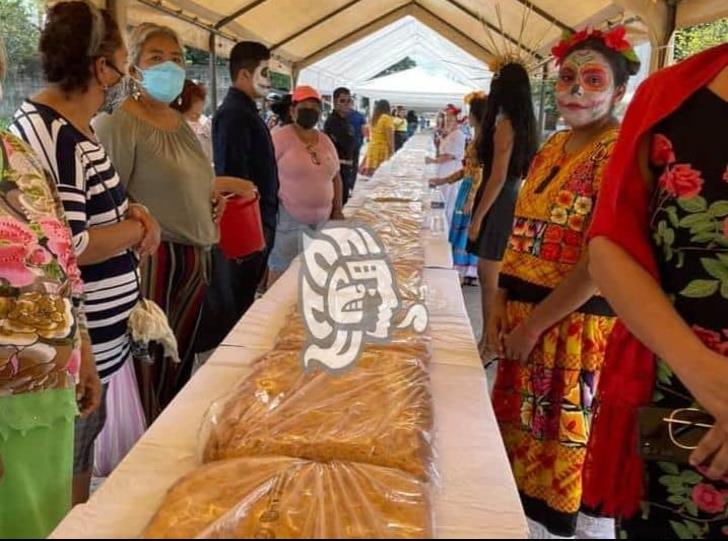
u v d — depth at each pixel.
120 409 1.77
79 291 1.38
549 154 1.72
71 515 0.75
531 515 1.78
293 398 0.97
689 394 0.93
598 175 1.53
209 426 0.90
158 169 2.09
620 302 0.87
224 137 3.00
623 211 0.91
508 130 3.37
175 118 2.21
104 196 1.57
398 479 0.76
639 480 0.99
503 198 3.52
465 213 5.22
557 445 1.68
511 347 1.66
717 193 0.84
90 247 1.50
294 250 3.74
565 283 1.50
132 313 1.70
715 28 3.30
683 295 0.89
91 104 1.55
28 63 2.73
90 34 1.47
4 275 1.16
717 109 0.84
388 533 0.65
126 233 1.59
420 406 0.97
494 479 0.85
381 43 15.41
